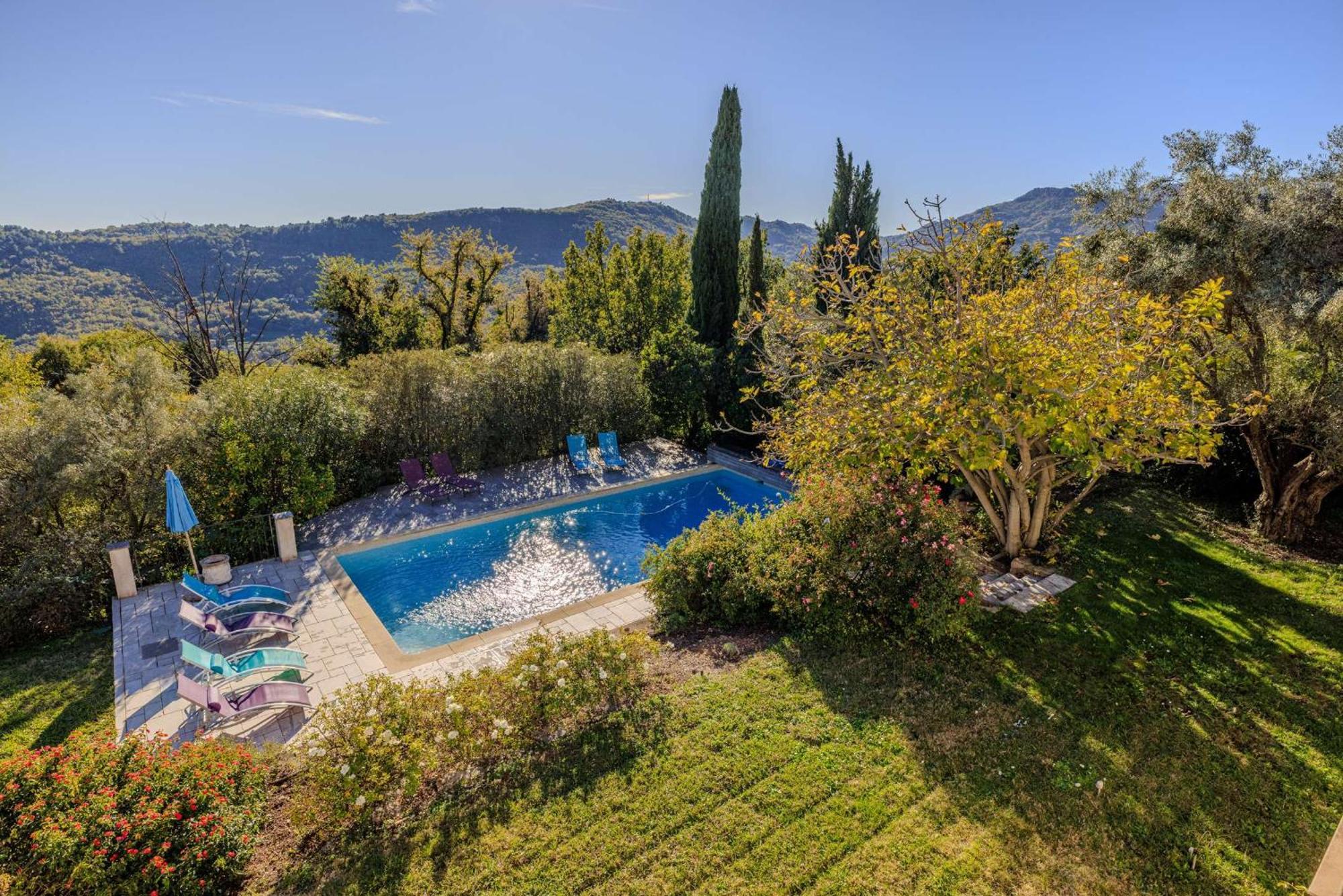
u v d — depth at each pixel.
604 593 11.66
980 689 7.40
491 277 32.44
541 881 5.09
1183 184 10.64
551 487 17.17
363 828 5.71
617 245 29.05
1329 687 7.37
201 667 8.48
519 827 5.64
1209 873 5.06
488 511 15.45
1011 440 8.79
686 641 8.89
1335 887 4.77
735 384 19.88
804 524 9.46
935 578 8.14
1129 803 5.73
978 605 8.45
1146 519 12.49
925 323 9.65
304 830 5.71
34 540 10.27
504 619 11.19
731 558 9.41
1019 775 6.07
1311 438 10.82
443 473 16.83
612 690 7.24
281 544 12.41
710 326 21.61
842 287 10.07
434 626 10.95
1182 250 9.96
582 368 19.92
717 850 5.32
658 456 19.97
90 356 30.94
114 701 8.11
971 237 10.38
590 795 5.96
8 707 8.00
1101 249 11.70
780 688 7.48
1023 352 7.98
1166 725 6.78
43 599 9.94
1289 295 9.06
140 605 10.65
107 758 5.54
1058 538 11.40
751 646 8.57
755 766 6.22
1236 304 10.31
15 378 22.34
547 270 40.22
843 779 6.04
